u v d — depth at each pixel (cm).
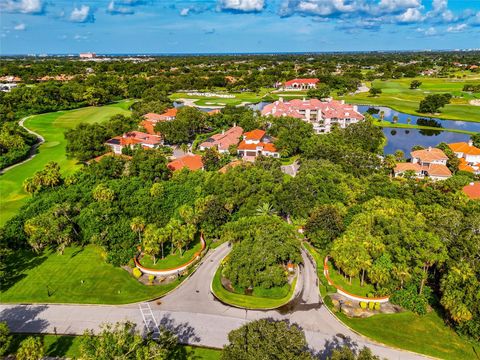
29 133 14012
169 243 7156
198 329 5066
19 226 7050
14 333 5000
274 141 12812
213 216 7019
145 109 17888
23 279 6162
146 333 4944
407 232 5575
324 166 8856
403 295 5406
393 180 9981
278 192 7769
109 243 6719
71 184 8956
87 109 19912
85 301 5628
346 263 5519
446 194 7550
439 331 4994
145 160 9944
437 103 18738
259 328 3803
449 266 5172
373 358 3722
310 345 4766
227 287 5975
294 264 6438
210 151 10994
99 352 3606
